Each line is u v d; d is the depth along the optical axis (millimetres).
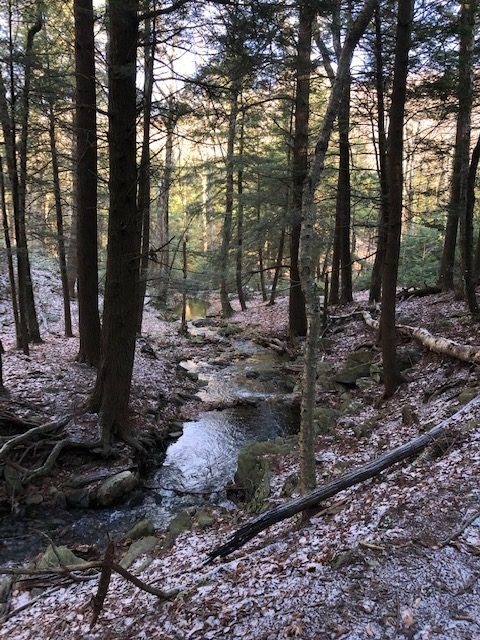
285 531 5074
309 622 3172
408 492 4652
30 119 11859
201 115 8836
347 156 16562
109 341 8586
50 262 24719
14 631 4371
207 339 19438
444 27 9711
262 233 14773
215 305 31047
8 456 7641
